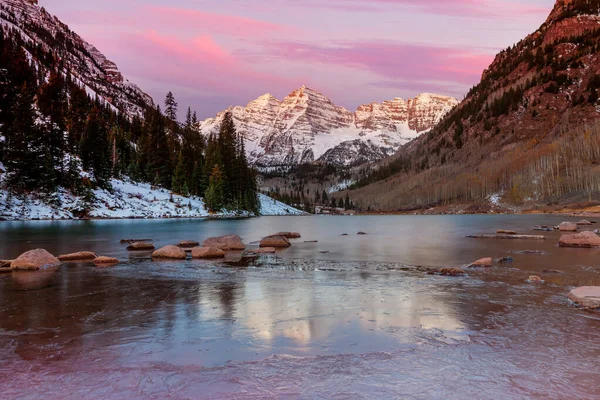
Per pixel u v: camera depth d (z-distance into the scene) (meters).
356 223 87.62
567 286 14.49
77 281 16.06
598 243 28.16
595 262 20.69
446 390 6.22
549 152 187.12
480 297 12.76
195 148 139.38
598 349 7.97
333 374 6.84
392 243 34.97
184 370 7.04
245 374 6.86
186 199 110.38
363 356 7.68
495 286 14.61
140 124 176.88
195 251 24.52
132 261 22.73
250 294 13.49
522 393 6.11
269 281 16.06
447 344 8.33
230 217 113.69
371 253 27.00
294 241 37.78
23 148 74.94
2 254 26.28
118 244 33.59
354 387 6.34
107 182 93.69
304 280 16.27
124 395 6.11
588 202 135.88
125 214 87.12
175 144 139.50
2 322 10.06
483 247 30.09
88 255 23.73
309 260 23.22
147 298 12.88
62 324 9.88
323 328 9.52
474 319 10.20
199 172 122.75
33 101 94.56
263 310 11.27
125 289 14.37
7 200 71.19
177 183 113.44
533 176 177.50
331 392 6.18
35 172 76.69
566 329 9.29
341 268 19.86
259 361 7.44
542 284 14.93
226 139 130.25
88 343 8.46
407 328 9.48
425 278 16.61
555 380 6.56
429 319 10.24
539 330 9.23
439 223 81.44
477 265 19.50
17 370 7.06
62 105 125.25
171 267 20.28
